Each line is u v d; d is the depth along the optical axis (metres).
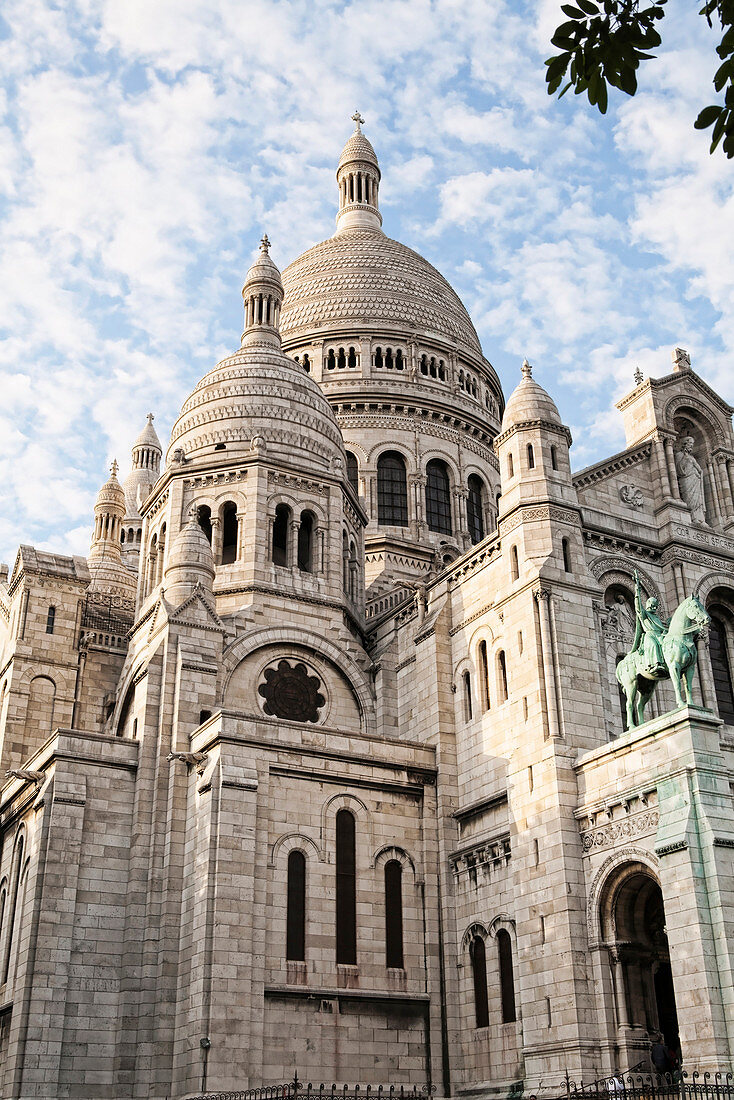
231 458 60.97
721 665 53.75
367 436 83.19
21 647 62.28
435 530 82.25
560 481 51.34
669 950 39.62
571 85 14.93
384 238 100.25
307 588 59.34
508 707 49.44
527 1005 43.22
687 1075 35.59
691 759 39.44
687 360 60.53
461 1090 46.06
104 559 83.06
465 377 90.00
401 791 51.19
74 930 46.25
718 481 58.38
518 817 46.34
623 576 52.75
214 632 53.97
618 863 41.66
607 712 48.94
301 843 47.38
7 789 55.38
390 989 47.00
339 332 87.62
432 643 55.31
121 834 48.84
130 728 53.97
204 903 44.28
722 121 14.38
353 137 110.88
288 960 44.97
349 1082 44.19
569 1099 35.41
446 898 49.62
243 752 47.28
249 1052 42.19
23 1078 42.88
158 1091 43.19
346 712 57.84
